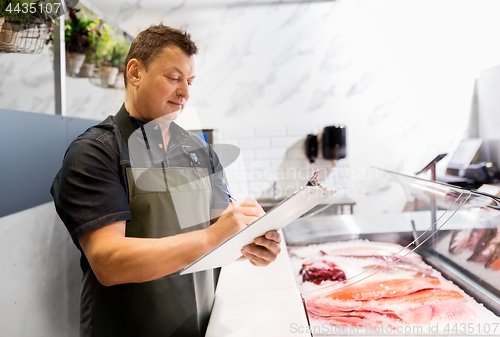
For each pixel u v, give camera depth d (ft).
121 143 2.64
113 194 2.40
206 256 1.98
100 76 6.58
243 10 9.64
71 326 4.50
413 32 9.74
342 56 9.80
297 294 3.06
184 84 2.53
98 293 2.87
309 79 9.70
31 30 3.65
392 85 9.61
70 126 4.76
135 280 2.27
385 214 4.40
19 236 3.50
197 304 2.92
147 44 2.49
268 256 2.35
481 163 8.46
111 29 6.50
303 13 9.68
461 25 9.63
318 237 4.26
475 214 2.91
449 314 2.52
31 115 3.75
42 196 3.95
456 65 9.54
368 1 9.68
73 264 4.65
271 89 9.59
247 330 2.55
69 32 5.76
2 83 9.52
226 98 9.52
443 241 3.04
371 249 3.72
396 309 2.64
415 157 9.48
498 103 8.99
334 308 2.79
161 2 9.71
